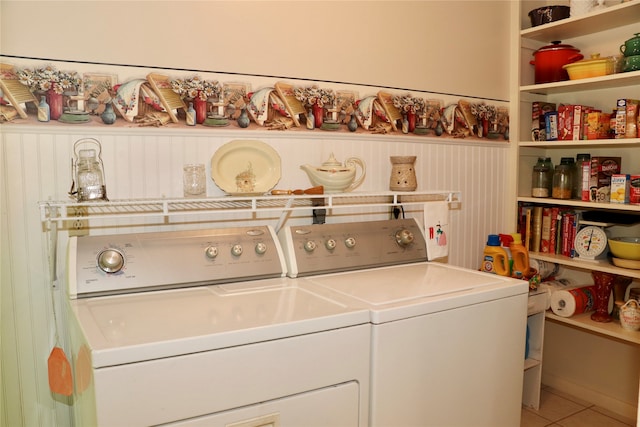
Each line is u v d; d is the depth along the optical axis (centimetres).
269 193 188
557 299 247
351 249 187
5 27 151
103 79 166
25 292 159
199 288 157
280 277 173
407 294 152
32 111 156
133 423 104
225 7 186
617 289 242
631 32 242
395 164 216
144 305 137
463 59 252
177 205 179
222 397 113
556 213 258
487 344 160
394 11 227
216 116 186
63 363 145
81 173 155
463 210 256
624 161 246
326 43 209
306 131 205
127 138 171
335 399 129
